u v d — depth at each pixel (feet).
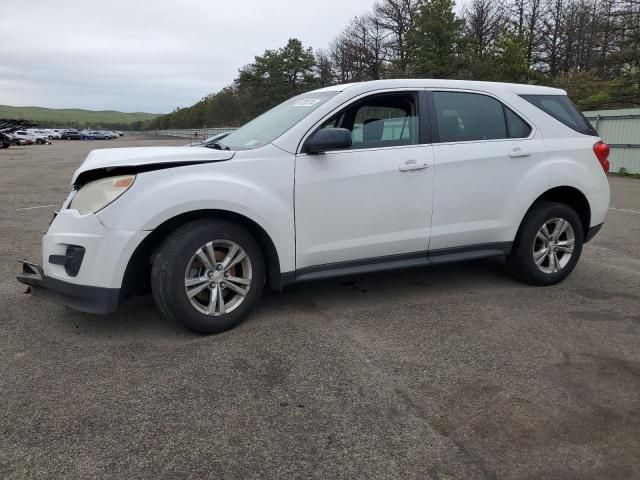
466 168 14.48
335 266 13.56
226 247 12.41
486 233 15.06
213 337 12.34
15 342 12.05
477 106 15.07
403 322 13.34
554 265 16.21
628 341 12.24
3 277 16.89
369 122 13.93
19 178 50.52
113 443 8.38
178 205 11.44
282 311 14.02
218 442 8.42
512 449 8.29
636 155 57.11
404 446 8.34
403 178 13.74
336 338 12.34
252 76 216.54
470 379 10.45
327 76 209.56
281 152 12.66
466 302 14.83
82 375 10.52
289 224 12.68
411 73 115.44
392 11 160.76
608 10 77.56
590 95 88.28
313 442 8.43
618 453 8.20
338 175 13.09
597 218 16.74
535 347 11.91
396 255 14.16
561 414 9.25
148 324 13.09
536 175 15.37
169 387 10.07
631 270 18.25
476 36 145.48
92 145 165.48
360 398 9.73
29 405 9.43
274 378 10.44
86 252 11.29
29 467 7.81
